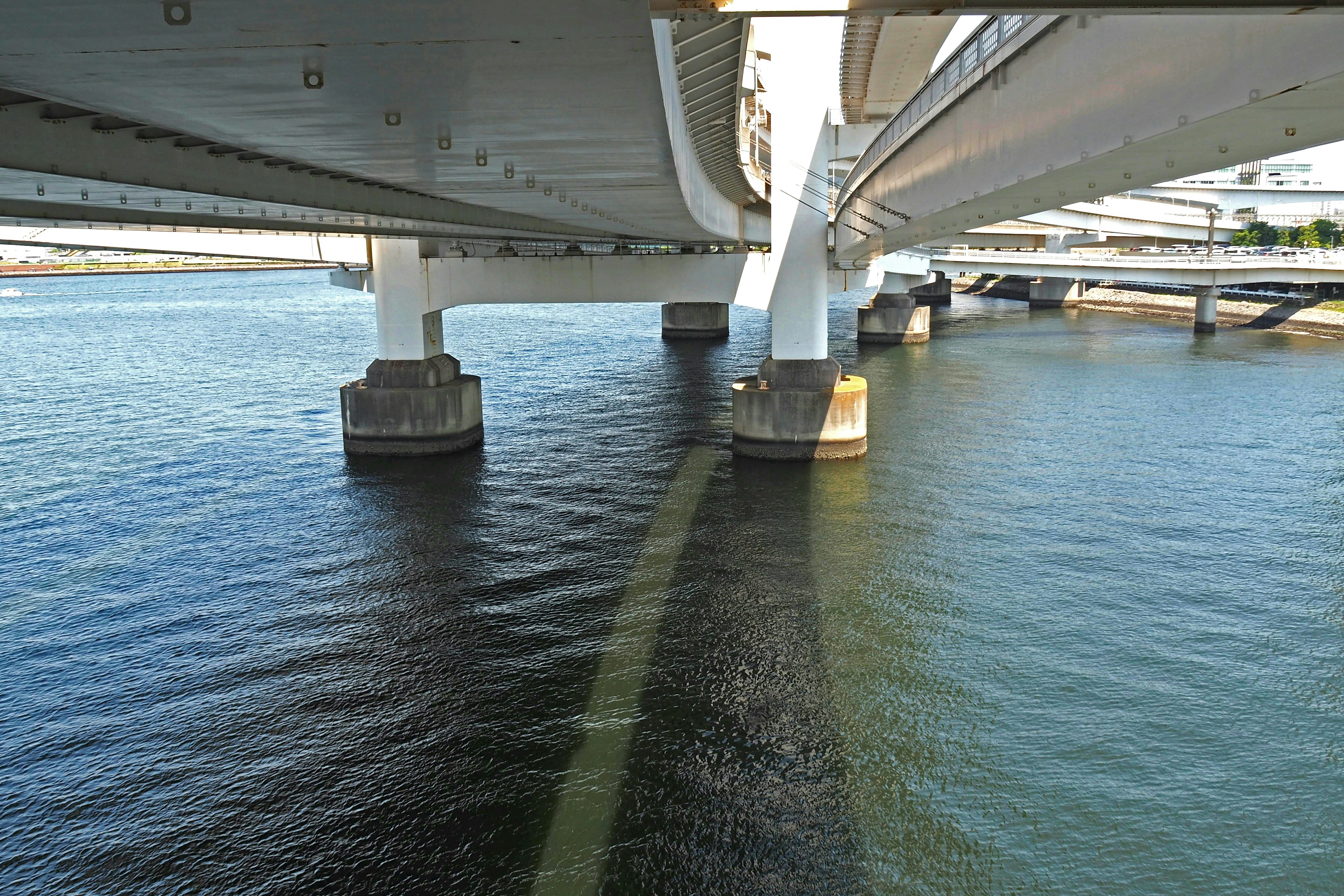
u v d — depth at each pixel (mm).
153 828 18453
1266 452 43250
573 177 18734
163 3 7375
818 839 17844
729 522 34938
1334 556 30578
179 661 24969
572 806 18938
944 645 25016
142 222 24922
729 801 18922
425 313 46219
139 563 31641
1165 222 119188
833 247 49219
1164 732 20938
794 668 24000
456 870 17234
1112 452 43750
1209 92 12891
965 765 19875
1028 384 61844
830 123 43938
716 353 82375
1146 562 30312
